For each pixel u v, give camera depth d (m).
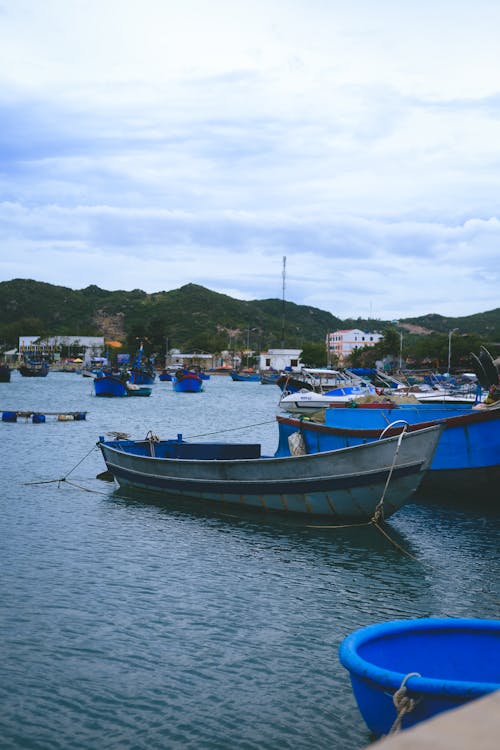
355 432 21.39
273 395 95.44
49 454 31.44
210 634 11.48
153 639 11.24
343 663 6.60
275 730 8.70
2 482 24.45
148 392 88.88
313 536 17.59
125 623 11.85
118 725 8.75
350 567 15.20
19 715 8.91
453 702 5.83
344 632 11.66
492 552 16.52
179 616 12.23
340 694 9.59
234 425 49.44
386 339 144.12
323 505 18.34
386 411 24.52
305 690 9.68
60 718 8.88
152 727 8.72
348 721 8.91
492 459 20.45
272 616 12.31
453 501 21.66
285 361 172.12
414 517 19.89
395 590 13.78
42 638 11.18
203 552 16.16
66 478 25.33
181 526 18.45
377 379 71.50
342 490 17.91
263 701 9.38
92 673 10.07
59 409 63.97
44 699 9.33
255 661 10.53
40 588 13.46
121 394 85.00
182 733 8.59
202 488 20.58
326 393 54.78
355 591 13.68
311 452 22.66
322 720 8.93
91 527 18.25
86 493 22.61
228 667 10.33
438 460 21.36
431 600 13.25
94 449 33.00
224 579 14.27
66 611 12.32
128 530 18.00
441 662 7.50
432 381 76.06
